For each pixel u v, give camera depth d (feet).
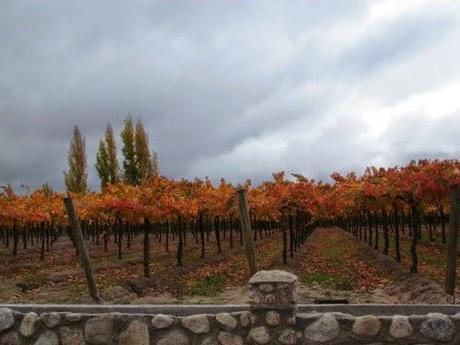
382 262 81.82
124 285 61.16
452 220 38.52
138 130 195.52
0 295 60.13
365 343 18.81
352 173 123.44
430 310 19.56
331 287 62.75
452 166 73.36
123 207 83.46
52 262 99.14
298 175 97.50
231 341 19.69
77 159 205.57
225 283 68.28
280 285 19.22
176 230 155.74
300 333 19.17
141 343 20.29
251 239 27.07
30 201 120.98
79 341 20.77
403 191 71.61
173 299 57.16
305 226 142.61
